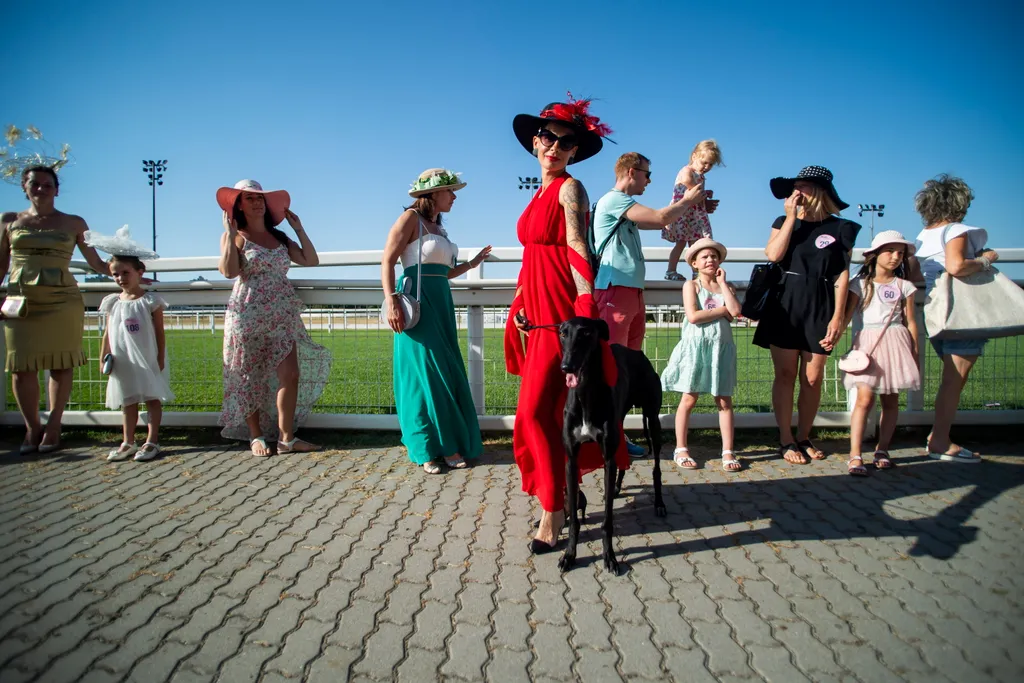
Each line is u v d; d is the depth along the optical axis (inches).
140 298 188.1
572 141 129.8
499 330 214.4
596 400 114.6
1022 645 90.4
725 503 150.2
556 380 125.1
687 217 230.7
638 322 173.0
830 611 100.4
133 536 131.3
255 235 190.9
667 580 111.9
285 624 97.3
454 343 183.3
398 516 142.9
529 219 132.2
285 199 194.4
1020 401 231.9
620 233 163.2
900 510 143.3
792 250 179.3
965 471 171.8
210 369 241.1
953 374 179.9
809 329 175.9
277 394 195.3
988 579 110.4
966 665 85.7
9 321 191.0
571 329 109.8
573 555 117.3
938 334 175.6
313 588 109.0
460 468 179.0
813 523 136.7
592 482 167.6
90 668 85.5
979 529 131.9
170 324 238.5
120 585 109.8
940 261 180.9
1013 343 229.5
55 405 199.3
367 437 213.2
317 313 218.5
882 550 122.8
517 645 91.4
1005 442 202.1
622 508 148.6
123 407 189.0
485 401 221.5
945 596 104.7
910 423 206.8
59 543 127.5
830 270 174.1
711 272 176.4
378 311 218.1
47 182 192.1
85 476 172.7
